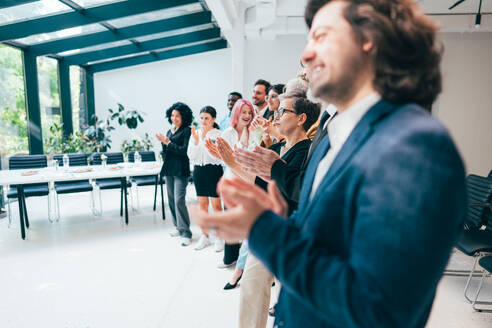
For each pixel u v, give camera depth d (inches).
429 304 20.5
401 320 14.5
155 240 139.9
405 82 18.1
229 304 90.8
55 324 81.0
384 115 18.6
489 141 252.2
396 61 18.2
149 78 298.4
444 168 14.9
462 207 15.7
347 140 20.1
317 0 20.9
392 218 14.6
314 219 19.6
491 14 223.1
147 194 231.9
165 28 205.3
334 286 15.6
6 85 189.6
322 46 19.7
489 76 247.0
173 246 133.0
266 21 228.1
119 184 176.4
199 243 130.2
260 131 97.3
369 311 14.4
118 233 148.3
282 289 25.5
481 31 239.8
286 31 258.2
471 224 111.2
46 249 129.3
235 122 110.3
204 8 195.6
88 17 166.7
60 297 93.4
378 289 14.4
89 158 237.8
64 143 237.5
